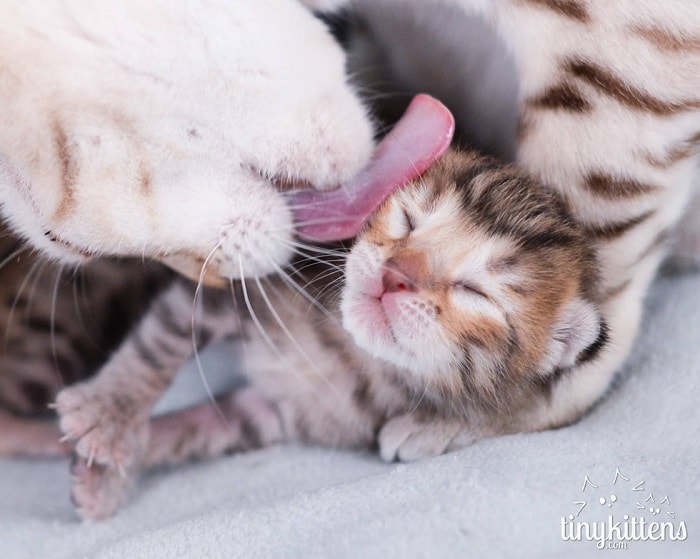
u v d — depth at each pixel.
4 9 0.23
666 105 0.24
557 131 0.25
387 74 0.27
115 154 0.23
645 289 0.27
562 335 0.26
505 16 0.25
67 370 0.29
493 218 0.26
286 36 0.24
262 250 0.25
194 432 0.27
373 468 0.27
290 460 0.27
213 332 0.28
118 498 0.26
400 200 0.26
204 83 0.23
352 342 0.27
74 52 0.23
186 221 0.24
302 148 0.24
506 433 0.26
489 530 0.23
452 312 0.25
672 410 0.26
